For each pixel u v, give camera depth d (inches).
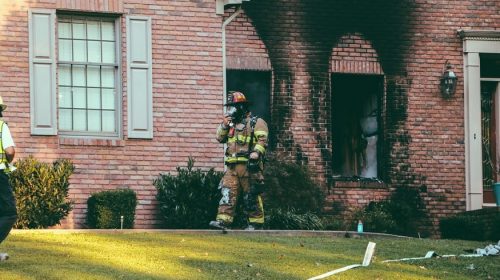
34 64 1679.4
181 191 1662.2
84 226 1675.7
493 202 1971.0
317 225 1728.6
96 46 1729.8
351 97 1937.7
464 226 1807.3
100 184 1692.9
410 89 1929.1
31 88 1674.5
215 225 1507.1
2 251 1197.7
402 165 1915.6
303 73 1879.9
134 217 1667.1
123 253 1205.7
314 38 1888.5
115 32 1737.2
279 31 1873.8
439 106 1937.7
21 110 1668.3
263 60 1862.7
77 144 1686.8
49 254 1185.4
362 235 1508.4
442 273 1178.6
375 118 1937.7
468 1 1961.1
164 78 1738.4
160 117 1732.3
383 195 1900.8
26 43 1679.4
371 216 1828.2
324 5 1899.6
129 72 1722.4
